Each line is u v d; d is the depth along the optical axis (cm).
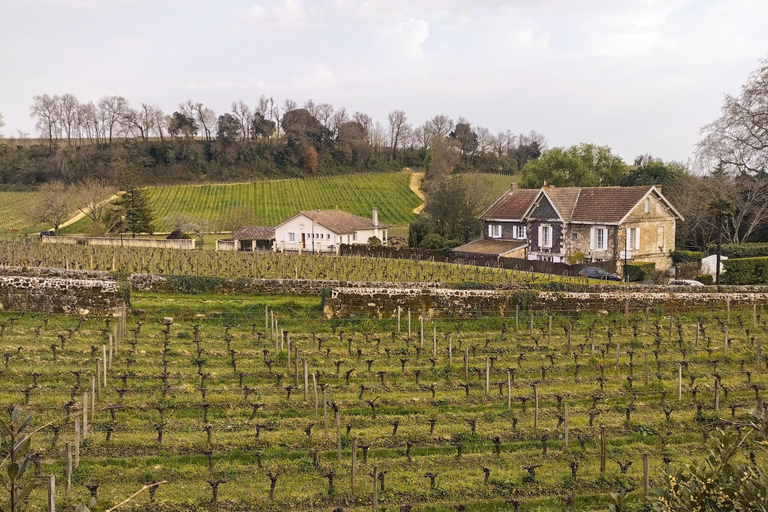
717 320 3338
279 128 16188
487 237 6344
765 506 955
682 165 8281
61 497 1446
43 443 1684
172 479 1590
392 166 15450
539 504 1554
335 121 15850
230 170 13900
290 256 5175
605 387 2330
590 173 8019
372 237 7512
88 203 8250
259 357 2498
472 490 1591
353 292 3122
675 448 1858
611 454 1812
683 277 5197
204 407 1934
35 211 8069
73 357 2359
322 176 14225
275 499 1518
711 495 1012
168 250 5481
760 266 4753
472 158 15288
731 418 2041
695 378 2441
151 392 2100
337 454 1758
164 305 3100
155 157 13512
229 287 3434
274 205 11750
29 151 13012
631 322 3269
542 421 2014
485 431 1927
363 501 1534
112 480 1554
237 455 1728
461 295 3216
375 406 2088
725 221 5912
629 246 5172
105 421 1855
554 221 5541
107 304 2930
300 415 2002
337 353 2605
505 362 2562
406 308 3150
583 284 3831
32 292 2922
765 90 5359
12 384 2084
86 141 14550
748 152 5575
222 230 9844
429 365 2498
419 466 1706
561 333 3014
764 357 2694
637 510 1512
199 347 2562
